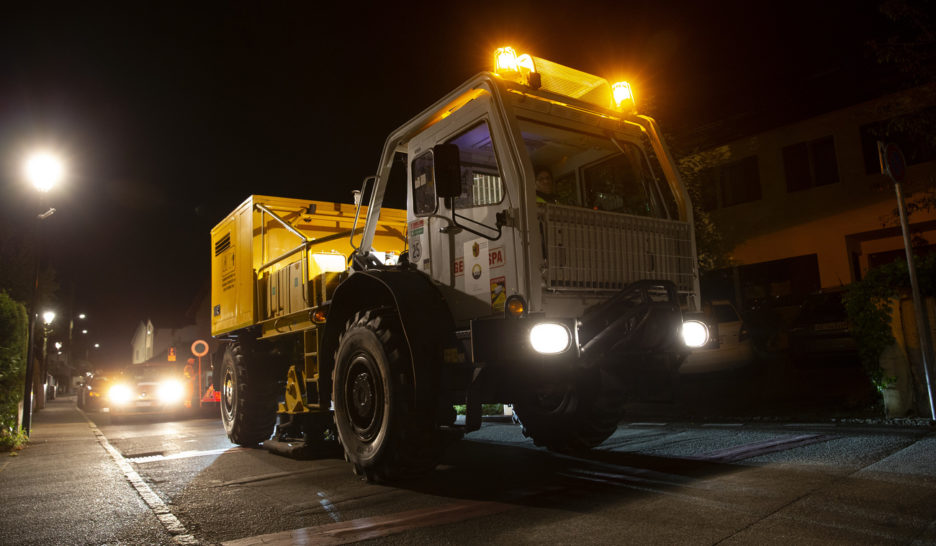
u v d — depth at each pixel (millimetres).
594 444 6016
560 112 5188
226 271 9195
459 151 4980
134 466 6840
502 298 4449
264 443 7590
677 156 11523
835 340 10328
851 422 7070
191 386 16516
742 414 8477
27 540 3814
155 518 4254
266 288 7910
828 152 16797
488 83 4727
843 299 7711
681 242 5395
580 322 4465
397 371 4703
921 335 6715
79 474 6438
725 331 11117
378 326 4969
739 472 4746
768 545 3055
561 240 4512
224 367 8828
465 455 6344
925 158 14961
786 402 9203
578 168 5574
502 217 4480
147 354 53406
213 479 5750
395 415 4652
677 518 3588
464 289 4820
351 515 4105
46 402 39938
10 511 4676
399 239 8242
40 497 5215
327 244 8180
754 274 18656
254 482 5500
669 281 4867
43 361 28469
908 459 4844
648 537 3270
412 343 4598
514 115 4617
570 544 3221
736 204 18672
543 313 4215
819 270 16766
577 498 4211
